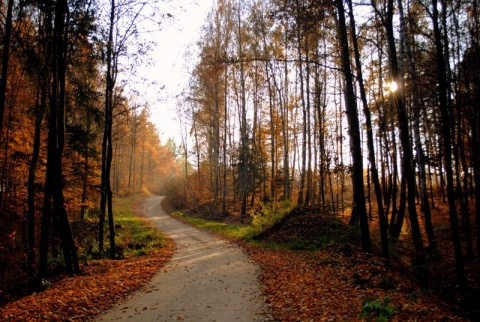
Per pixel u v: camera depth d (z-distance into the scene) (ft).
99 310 24.49
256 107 112.88
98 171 66.13
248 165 113.70
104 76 49.39
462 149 48.11
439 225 67.46
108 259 47.37
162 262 44.34
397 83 34.40
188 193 153.17
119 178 216.13
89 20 38.11
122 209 137.69
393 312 20.06
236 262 42.96
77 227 69.62
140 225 94.17
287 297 26.25
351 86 39.96
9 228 50.29
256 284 31.37
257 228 67.31
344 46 39.32
